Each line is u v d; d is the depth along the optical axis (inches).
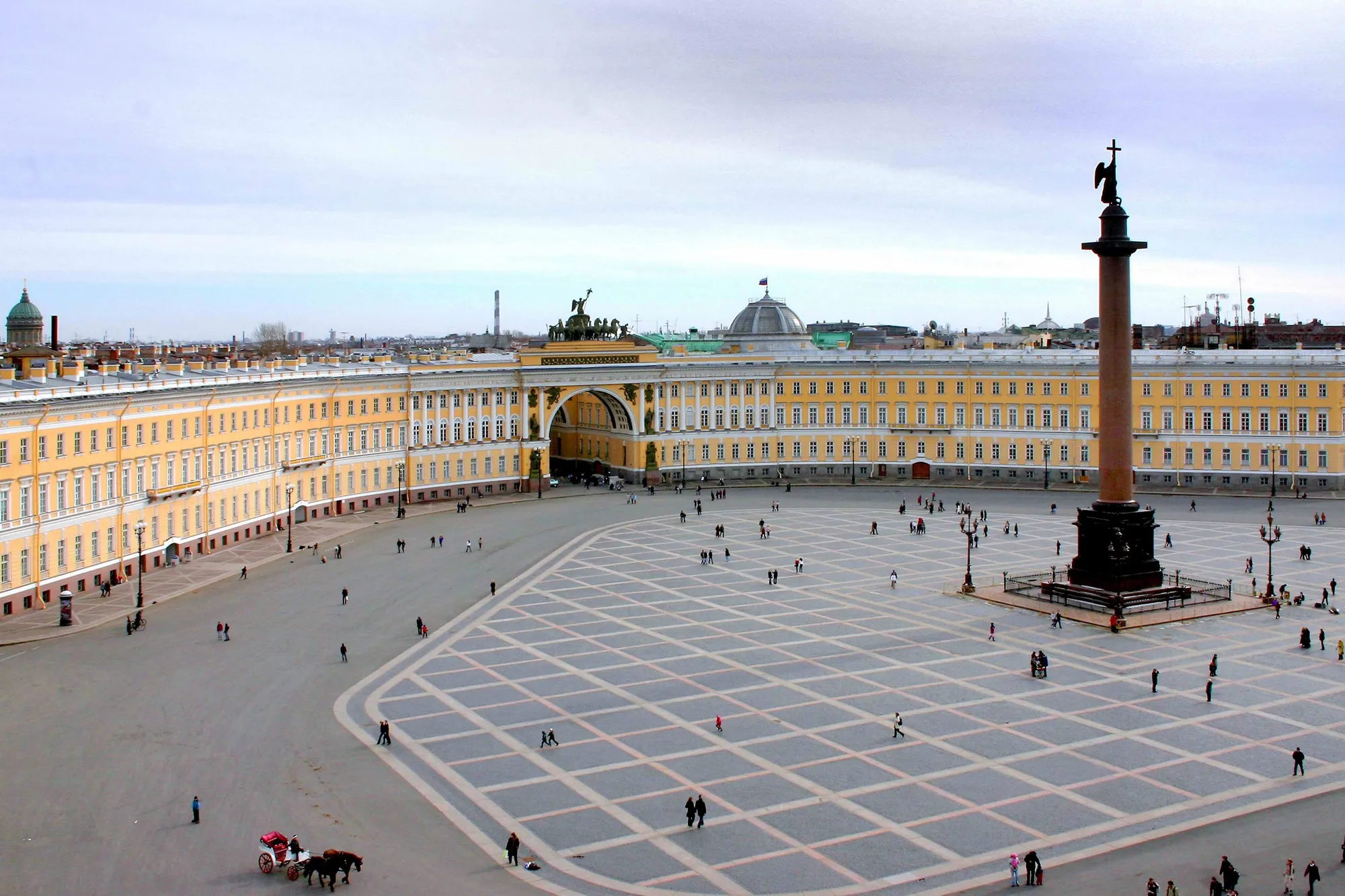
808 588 4530.0
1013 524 5964.6
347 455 6540.4
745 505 6747.1
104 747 2790.4
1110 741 2842.0
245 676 3361.2
